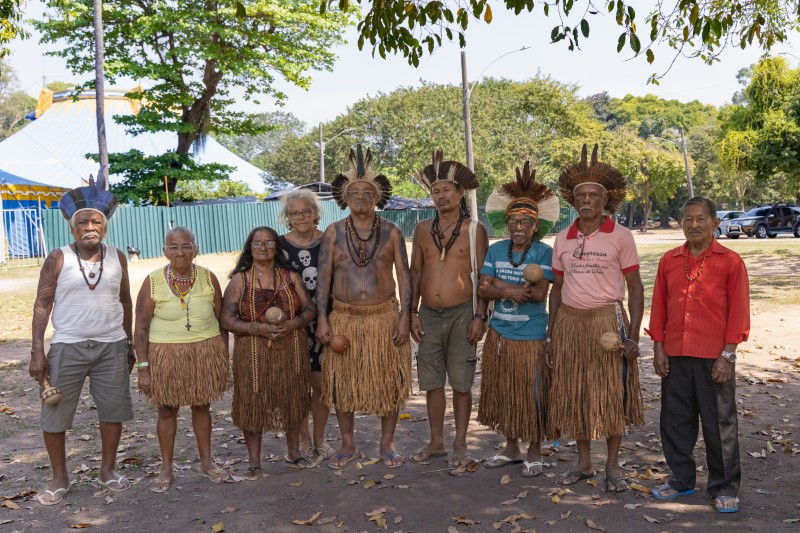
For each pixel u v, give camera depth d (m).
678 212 66.62
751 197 59.06
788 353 8.20
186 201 29.97
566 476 4.59
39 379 4.41
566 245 4.52
